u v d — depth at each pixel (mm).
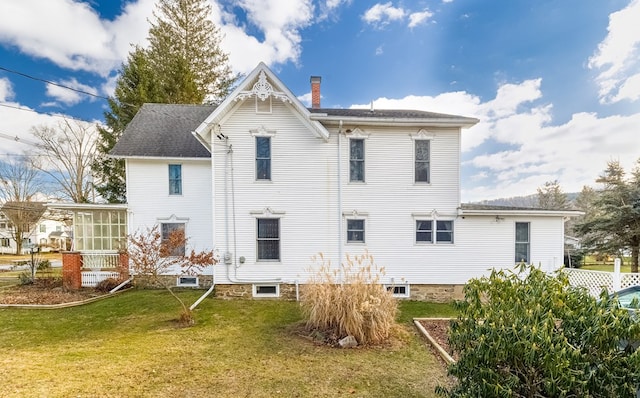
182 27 23297
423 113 12086
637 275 9594
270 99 10648
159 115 15398
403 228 10922
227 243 10625
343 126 10844
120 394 4461
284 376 5211
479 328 3459
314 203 10797
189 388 4719
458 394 3611
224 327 7746
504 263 10938
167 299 10477
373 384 5012
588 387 2939
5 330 7645
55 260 29719
